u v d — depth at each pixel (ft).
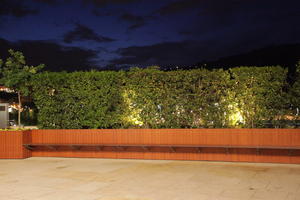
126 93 39.81
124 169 33.09
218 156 36.04
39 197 23.30
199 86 37.40
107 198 22.61
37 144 41.32
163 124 38.78
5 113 62.28
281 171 30.17
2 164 38.17
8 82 43.29
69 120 42.19
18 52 45.21
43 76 42.70
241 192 23.22
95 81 40.75
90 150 40.91
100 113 40.70
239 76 36.22
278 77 35.47
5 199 23.03
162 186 25.62
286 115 35.42
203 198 21.95
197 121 37.81
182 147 37.32
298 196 21.93
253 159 34.81
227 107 36.78
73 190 25.05
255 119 36.06
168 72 38.11
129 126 40.27
